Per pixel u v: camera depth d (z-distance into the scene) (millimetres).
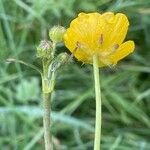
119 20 135
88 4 337
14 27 324
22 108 282
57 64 134
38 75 326
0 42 176
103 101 326
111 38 135
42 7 321
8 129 298
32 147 299
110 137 305
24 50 314
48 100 134
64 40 135
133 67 340
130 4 324
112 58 137
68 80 334
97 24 134
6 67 306
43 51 132
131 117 330
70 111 315
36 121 316
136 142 299
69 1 327
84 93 319
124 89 341
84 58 138
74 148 300
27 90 297
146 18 351
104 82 331
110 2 340
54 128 306
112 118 324
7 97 310
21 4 316
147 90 332
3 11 300
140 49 357
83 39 135
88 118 323
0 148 290
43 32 323
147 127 320
